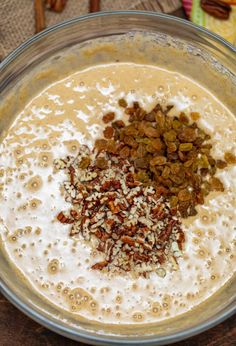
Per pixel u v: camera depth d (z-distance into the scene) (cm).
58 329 39
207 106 46
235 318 44
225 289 42
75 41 45
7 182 44
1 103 44
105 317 41
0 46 48
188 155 44
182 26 44
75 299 41
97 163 43
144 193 43
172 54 46
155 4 49
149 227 42
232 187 44
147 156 43
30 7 48
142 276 42
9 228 43
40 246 42
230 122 46
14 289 41
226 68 45
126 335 41
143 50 47
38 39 43
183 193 43
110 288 42
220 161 45
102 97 46
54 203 43
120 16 44
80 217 42
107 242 42
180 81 47
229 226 43
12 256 42
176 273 42
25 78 45
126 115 45
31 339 44
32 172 44
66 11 49
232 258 43
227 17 49
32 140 44
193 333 39
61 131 45
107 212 42
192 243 43
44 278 42
